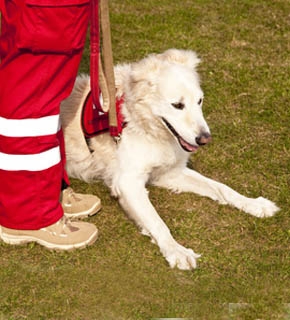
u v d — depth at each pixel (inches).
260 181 208.7
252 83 265.3
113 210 193.9
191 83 179.2
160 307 154.9
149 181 205.6
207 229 185.3
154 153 189.5
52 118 159.8
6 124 157.6
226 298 157.8
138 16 325.4
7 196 166.6
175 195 202.5
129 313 152.8
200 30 313.9
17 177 162.7
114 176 192.5
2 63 154.6
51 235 171.3
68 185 189.6
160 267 168.6
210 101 251.6
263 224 186.2
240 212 192.4
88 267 167.8
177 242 179.2
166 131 186.1
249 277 164.9
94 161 199.2
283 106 249.9
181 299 157.6
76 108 195.9
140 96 181.2
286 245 178.5
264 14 332.2
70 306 154.3
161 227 177.6
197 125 175.8
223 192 196.4
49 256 170.9
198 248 177.0
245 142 227.8
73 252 172.4
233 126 236.2
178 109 177.9
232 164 216.7
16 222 170.1
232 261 171.0
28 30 146.2
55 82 156.7
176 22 320.5
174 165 199.2
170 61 186.7
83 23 152.3
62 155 181.0
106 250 174.4
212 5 341.4
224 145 225.9
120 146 190.5
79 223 177.9
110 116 176.1
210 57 287.9
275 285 162.1
